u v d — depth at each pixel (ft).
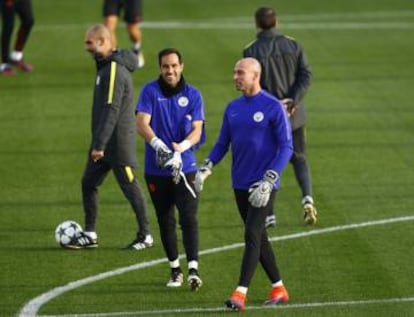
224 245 138.31
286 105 144.77
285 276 125.80
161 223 122.42
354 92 225.15
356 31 288.30
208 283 123.65
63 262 132.16
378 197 158.71
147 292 120.78
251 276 112.68
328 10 318.24
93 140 132.87
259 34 147.23
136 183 136.67
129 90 133.80
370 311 113.09
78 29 284.82
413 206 154.20
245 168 115.44
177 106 120.67
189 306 115.75
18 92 224.53
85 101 218.18
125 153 134.72
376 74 240.94
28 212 153.48
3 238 141.90
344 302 116.26
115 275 127.03
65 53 257.96
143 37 275.80
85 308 115.55
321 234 142.10
